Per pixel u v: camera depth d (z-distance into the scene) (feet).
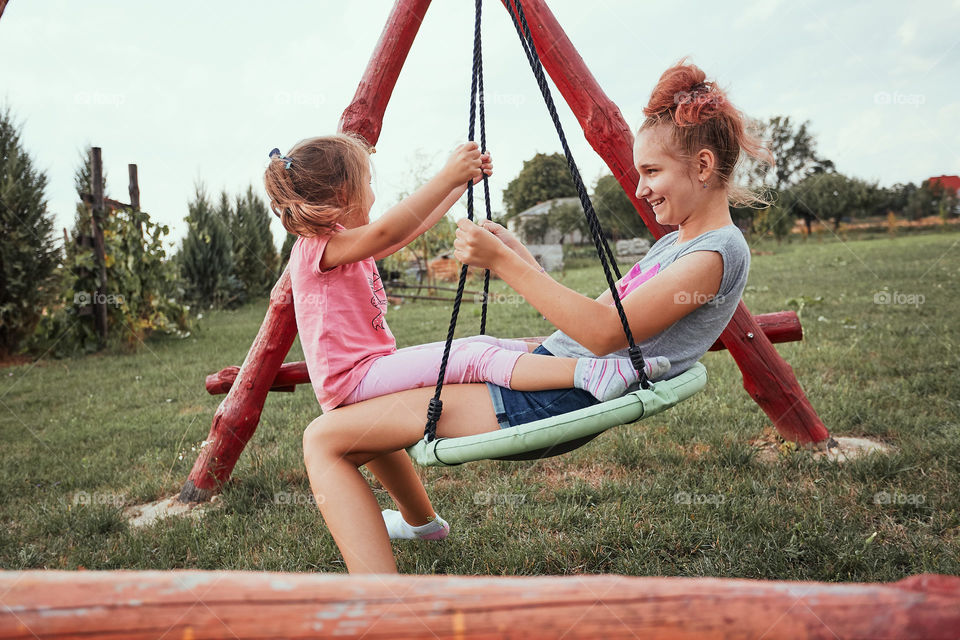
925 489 8.67
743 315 10.44
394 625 1.91
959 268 34.73
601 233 5.00
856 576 6.84
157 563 8.27
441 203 6.98
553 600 1.96
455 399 5.52
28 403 18.42
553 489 9.70
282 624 1.88
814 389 13.56
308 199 5.85
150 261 30.53
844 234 99.55
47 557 8.60
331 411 5.70
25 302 26.37
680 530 7.93
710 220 5.70
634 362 5.00
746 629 1.90
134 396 18.66
